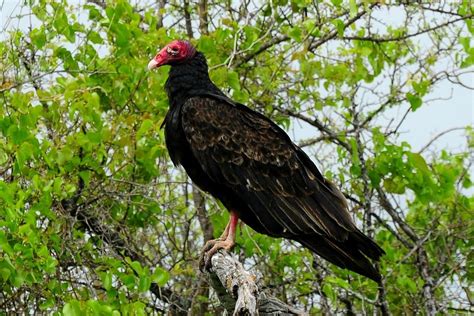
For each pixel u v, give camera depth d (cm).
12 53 1159
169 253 1279
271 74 1370
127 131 1165
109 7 1162
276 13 1355
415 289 1212
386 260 1265
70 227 1123
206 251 958
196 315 1310
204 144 1004
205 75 1068
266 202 989
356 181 1366
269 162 997
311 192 984
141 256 1201
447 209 1386
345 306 1293
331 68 1360
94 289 1116
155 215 1270
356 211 1337
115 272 1052
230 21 1312
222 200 1023
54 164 1109
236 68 1356
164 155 1211
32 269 998
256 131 1012
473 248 1346
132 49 1216
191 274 1272
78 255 1088
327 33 1381
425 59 1382
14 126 1027
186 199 1358
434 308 1243
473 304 1259
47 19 1151
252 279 805
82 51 1205
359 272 948
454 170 1320
